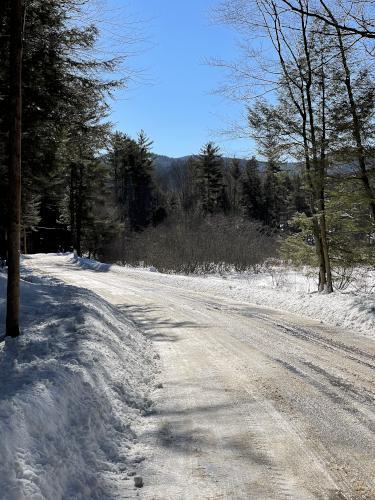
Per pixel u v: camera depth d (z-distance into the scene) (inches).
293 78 623.5
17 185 265.7
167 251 1333.7
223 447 177.8
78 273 1046.4
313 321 462.9
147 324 448.5
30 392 162.2
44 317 327.0
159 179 3629.4
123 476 154.5
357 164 573.0
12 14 258.2
